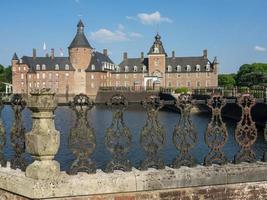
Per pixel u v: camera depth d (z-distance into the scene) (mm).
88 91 118062
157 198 6117
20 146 6473
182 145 6527
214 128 6672
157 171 6230
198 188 6309
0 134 6879
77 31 119562
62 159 20391
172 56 123312
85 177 5824
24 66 120938
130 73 125000
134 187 5973
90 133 6148
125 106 6465
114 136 6352
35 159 5797
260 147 22031
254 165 6672
